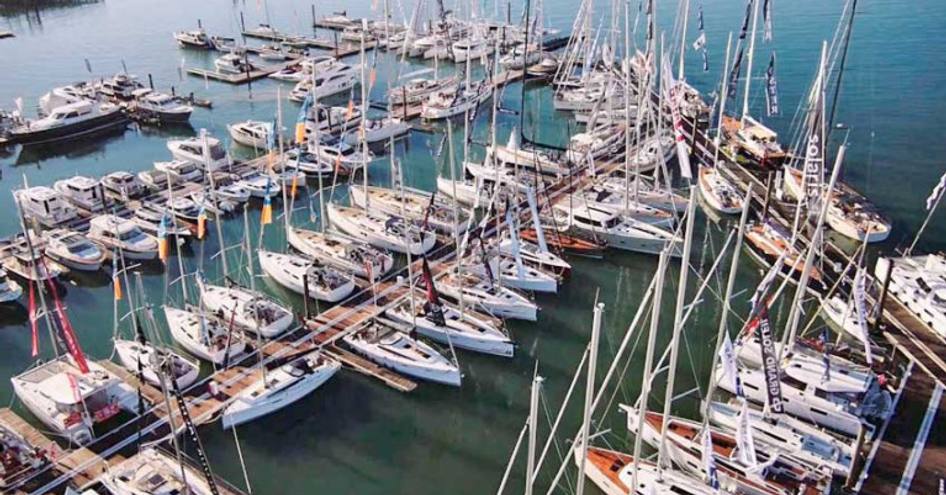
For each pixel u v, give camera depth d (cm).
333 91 11400
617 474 4159
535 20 13500
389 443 4669
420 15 14800
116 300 5497
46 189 7400
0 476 4206
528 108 10912
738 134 8406
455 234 6091
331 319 5647
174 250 6856
